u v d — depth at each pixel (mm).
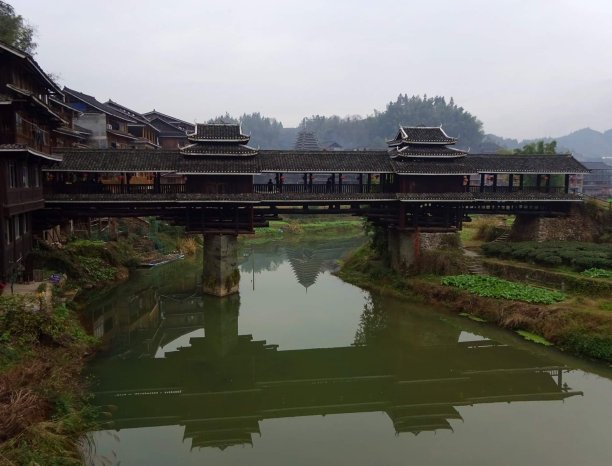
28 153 23516
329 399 21516
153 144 71188
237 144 33531
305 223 88312
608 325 23594
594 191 110438
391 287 36531
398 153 35562
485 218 57375
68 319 24500
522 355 24688
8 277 24156
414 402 20797
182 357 26406
